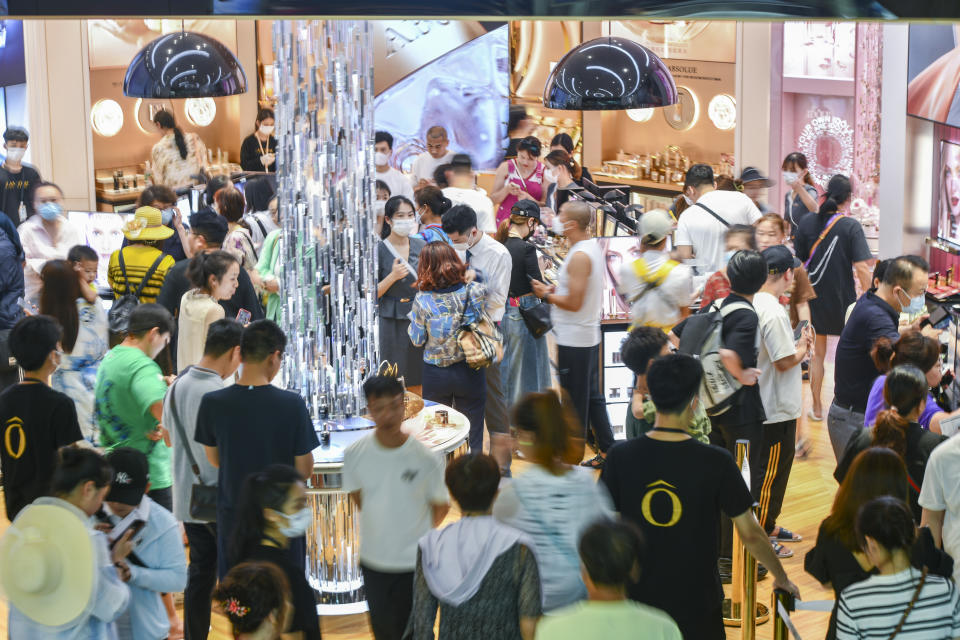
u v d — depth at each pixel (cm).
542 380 751
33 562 369
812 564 422
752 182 884
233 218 808
